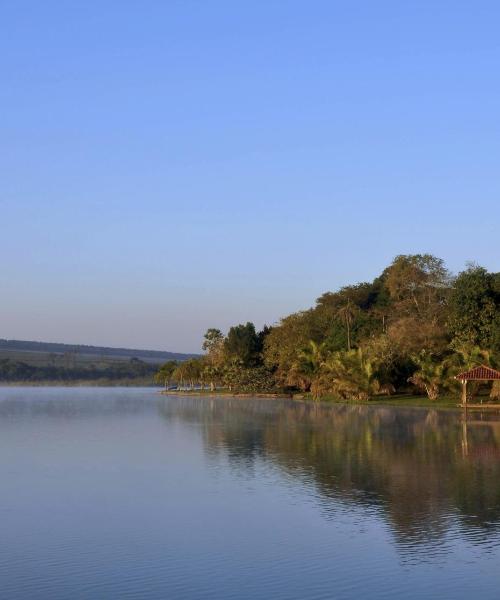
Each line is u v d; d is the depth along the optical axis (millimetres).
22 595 16672
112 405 109812
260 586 17203
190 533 22062
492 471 33531
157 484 30531
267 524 23078
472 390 88562
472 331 90562
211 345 189000
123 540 21328
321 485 29906
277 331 148375
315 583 17375
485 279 93250
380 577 17781
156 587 17156
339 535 21625
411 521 23250
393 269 126250
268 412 84750
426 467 34938
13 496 28078
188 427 62062
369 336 117812
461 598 16359
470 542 20750
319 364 117938
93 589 17047
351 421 66500
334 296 156500
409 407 88375
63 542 21172
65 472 34219
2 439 51125
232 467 35406
